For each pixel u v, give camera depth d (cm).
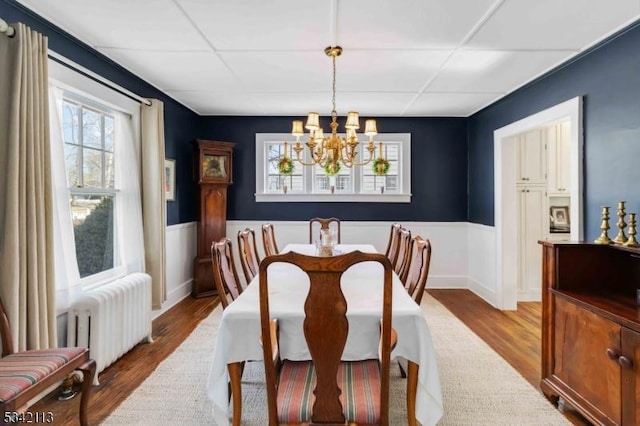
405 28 231
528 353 279
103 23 226
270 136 481
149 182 332
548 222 421
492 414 199
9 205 183
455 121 482
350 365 167
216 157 445
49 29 228
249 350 165
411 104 417
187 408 205
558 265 210
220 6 206
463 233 484
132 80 322
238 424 173
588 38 243
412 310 165
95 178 285
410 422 164
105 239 297
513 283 391
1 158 186
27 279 191
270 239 345
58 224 222
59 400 210
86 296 233
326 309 129
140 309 280
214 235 444
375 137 482
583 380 187
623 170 229
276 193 481
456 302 417
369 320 164
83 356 183
